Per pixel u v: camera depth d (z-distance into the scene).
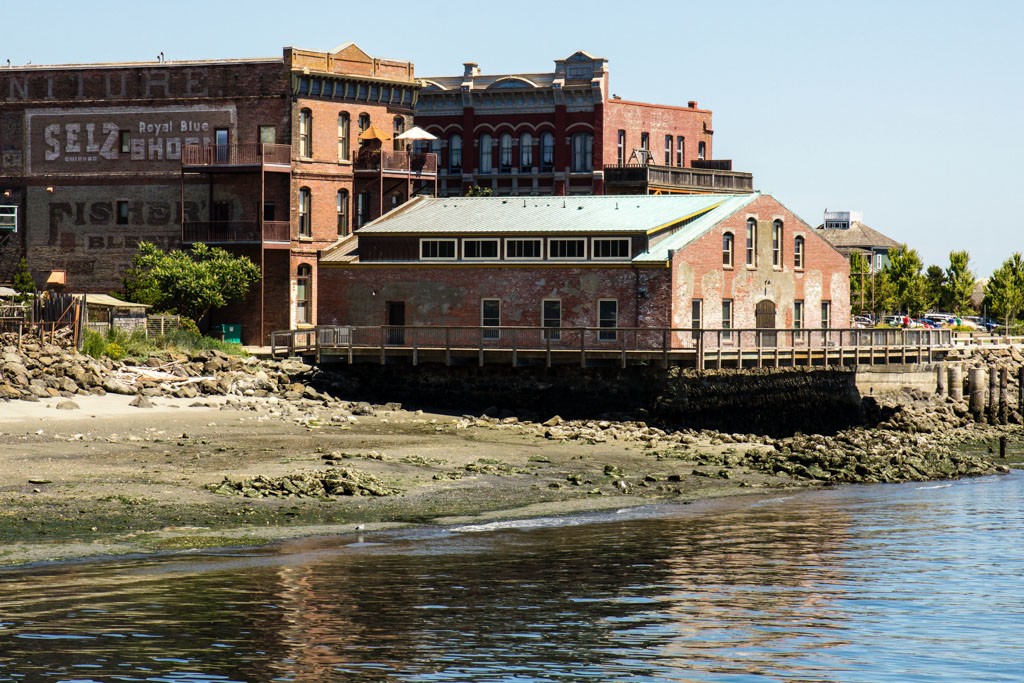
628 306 77.38
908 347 83.12
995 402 85.62
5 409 56.66
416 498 44.44
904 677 27.23
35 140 100.25
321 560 35.22
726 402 70.88
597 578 34.34
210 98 96.69
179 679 25.50
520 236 80.19
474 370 73.44
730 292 81.56
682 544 39.25
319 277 84.88
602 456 56.22
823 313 90.56
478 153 118.81
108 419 57.22
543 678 26.42
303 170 95.62
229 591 31.58
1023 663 28.19
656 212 81.88
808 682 26.77
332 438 56.59
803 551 38.78
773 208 85.50
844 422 76.62
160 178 97.75
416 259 82.62
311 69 95.19
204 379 68.62
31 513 38.44
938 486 54.56
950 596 33.53
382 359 74.56
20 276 96.31
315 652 27.38
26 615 29.09
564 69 117.12
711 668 27.42
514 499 45.53
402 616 30.11
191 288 89.25
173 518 39.03
